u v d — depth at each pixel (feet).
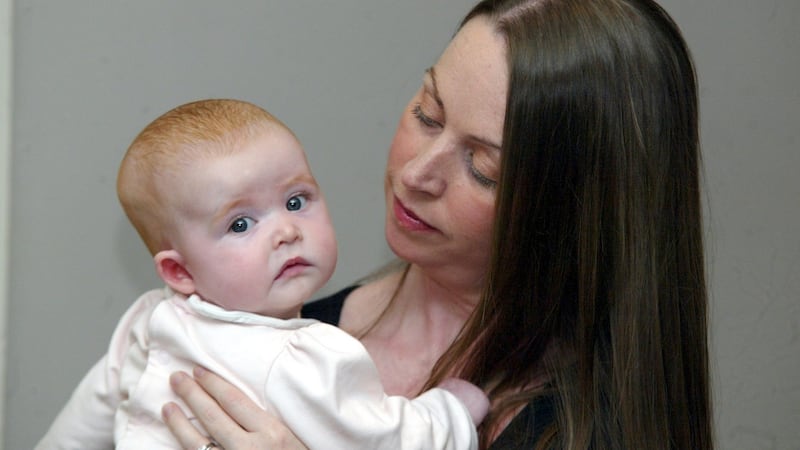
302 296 3.21
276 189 3.15
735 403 6.00
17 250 5.41
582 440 3.41
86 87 5.24
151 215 3.20
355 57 5.48
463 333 3.75
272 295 3.17
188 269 3.21
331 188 5.62
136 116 5.32
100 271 5.51
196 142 3.11
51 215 5.39
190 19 5.26
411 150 3.61
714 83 5.62
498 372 3.71
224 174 3.07
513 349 3.66
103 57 5.22
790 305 5.91
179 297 3.31
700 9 5.53
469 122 3.36
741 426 6.02
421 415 3.21
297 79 5.44
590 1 3.37
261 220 3.15
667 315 3.57
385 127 5.58
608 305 3.52
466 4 5.48
